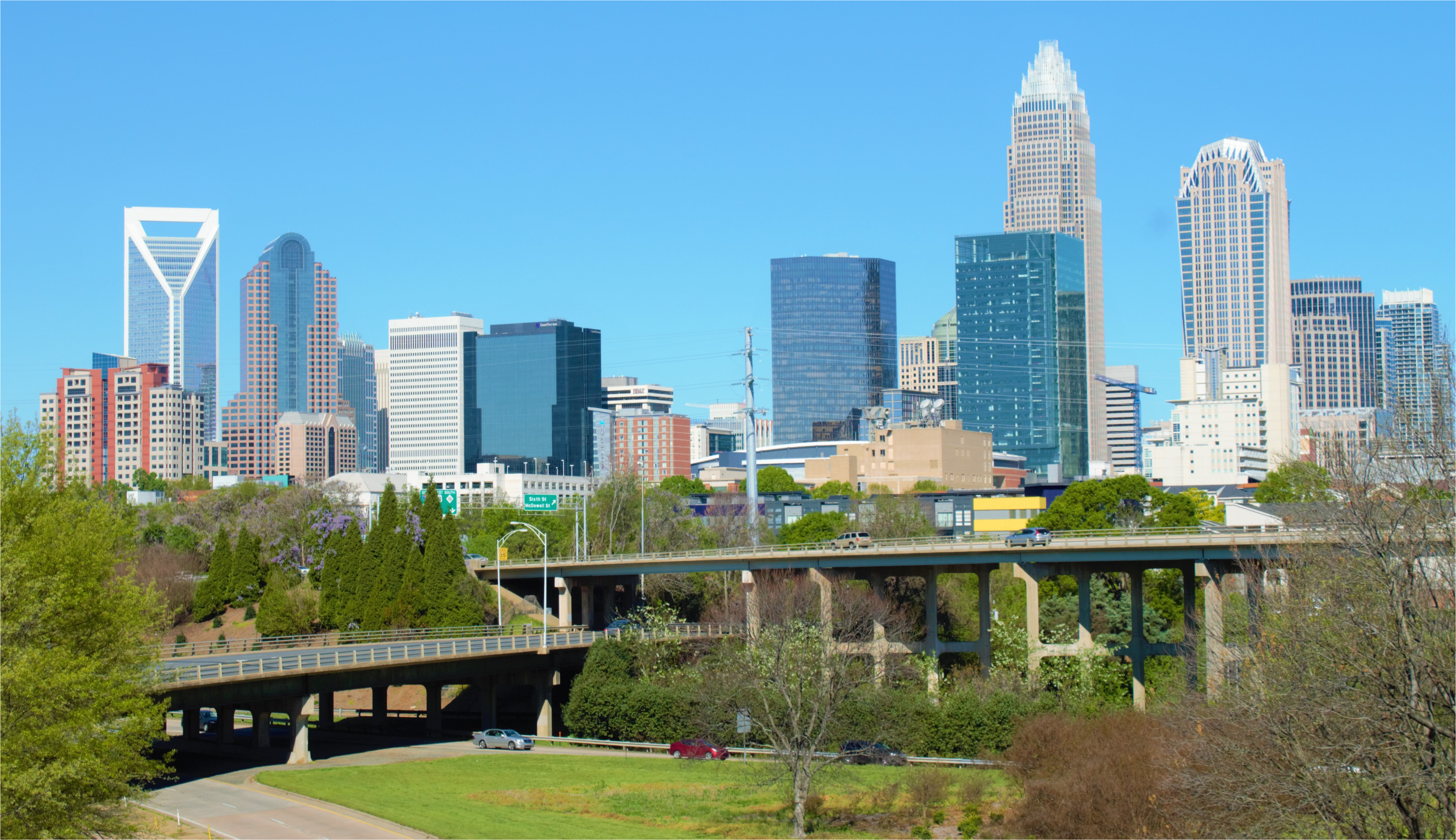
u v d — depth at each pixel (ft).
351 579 476.13
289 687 314.96
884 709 313.94
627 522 580.71
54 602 157.28
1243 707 165.48
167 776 286.46
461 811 245.65
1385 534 159.94
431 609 457.27
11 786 141.59
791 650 298.35
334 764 314.55
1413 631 147.64
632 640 390.21
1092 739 243.40
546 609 444.14
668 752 336.08
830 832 239.50
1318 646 159.22
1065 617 425.28
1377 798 146.61
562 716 398.01
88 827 159.74
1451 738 140.97
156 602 215.10
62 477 180.86
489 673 376.27
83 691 158.20
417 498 516.32
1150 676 372.58
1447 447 161.38
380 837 215.31
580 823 239.50
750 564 439.63
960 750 307.58
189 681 276.21
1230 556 336.70
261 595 506.89
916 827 240.32
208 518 632.79
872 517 604.08
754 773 277.64
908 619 460.96
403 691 482.28
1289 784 149.38
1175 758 200.03
